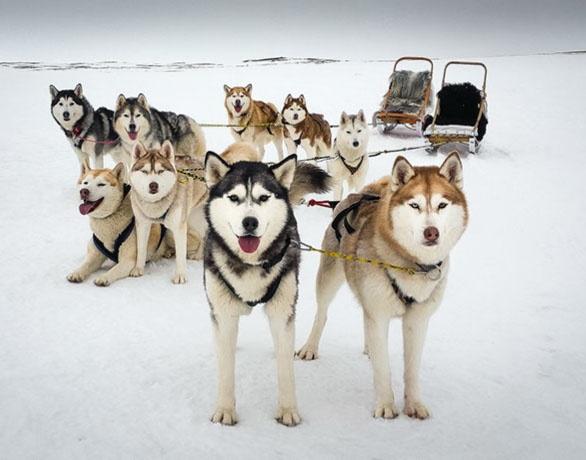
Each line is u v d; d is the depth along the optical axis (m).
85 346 3.34
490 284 4.54
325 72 17.39
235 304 2.65
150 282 4.40
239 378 3.05
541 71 16.84
